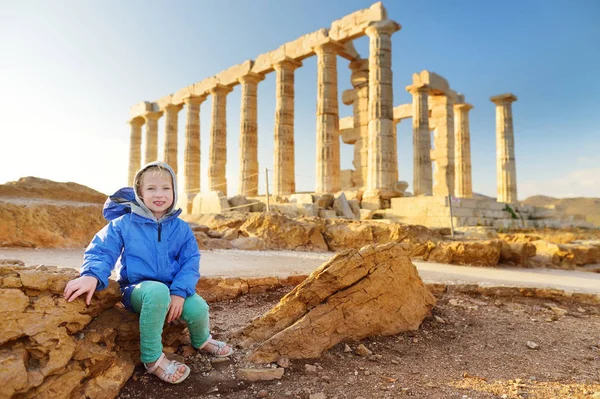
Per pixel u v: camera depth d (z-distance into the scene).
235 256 8.44
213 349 3.55
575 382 3.58
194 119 31.97
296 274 6.30
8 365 2.40
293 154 25.23
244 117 27.23
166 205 3.29
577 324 5.46
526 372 3.80
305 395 3.05
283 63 25.38
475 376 3.62
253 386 3.16
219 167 29.44
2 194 8.55
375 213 20.20
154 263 3.21
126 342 3.23
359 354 4.01
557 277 8.20
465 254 9.84
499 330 5.08
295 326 3.87
